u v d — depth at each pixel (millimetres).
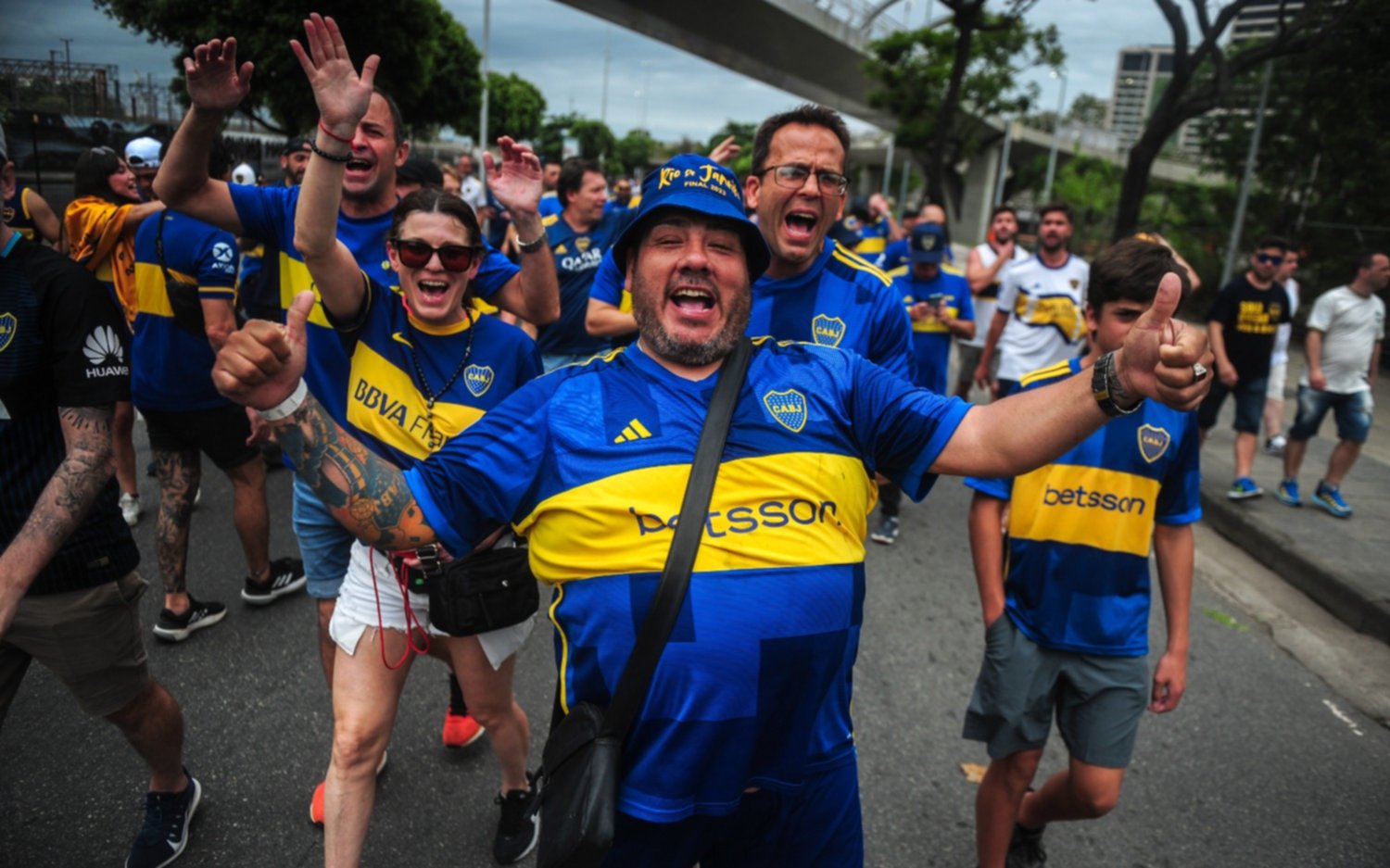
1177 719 3723
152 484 5391
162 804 2498
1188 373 1250
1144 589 2330
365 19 15211
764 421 1506
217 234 3447
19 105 6004
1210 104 12781
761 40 28688
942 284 5926
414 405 2404
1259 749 3533
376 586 2277
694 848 1536
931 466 1546
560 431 1505
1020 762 2426
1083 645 2303
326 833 2172
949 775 3184
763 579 1430
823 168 2643
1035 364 5934
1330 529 5957
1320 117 12484
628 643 1430
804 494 1479
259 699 3318
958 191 39125
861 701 3646
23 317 1957
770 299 2781
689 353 1530
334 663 2771
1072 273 5832
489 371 2430
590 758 1388
